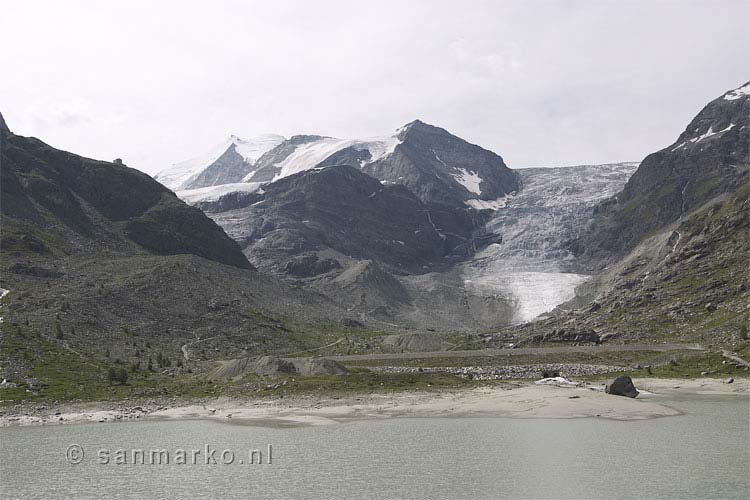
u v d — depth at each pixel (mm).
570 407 115062
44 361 151625
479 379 163125
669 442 86875
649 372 166250
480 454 81688
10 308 191625
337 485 69125
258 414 114062
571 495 64500
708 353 179250
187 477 73562
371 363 192500
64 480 73125
